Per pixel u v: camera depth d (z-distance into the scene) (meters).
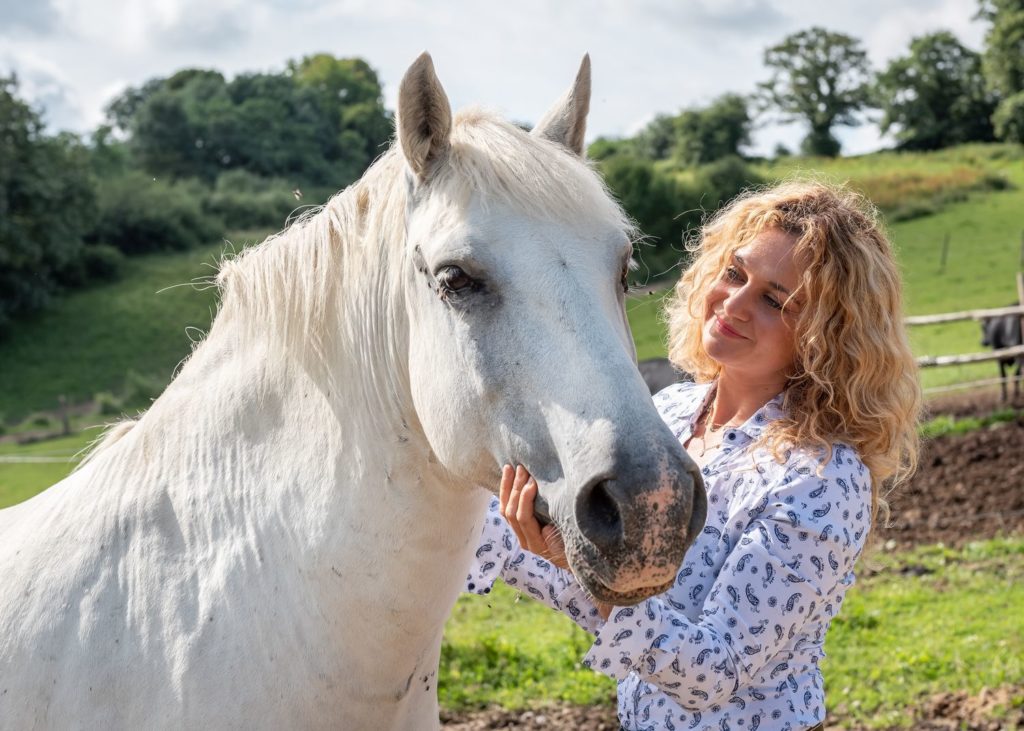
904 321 1.94
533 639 5.50
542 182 1.56
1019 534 7.04
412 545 1.71
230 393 1.85
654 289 1.81
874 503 1.94
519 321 1.51
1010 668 4.49
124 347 36.50
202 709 1.67
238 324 1.88
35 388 32.91
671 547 1.37
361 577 1.70
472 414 1.57
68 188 42.94
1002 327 13.91
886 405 1.84
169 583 1.75
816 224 1.82
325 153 64.69
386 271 1.73
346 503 1.71
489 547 2.02
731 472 1.85
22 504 2.13
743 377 1.95
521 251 1.53
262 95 64.81
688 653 1.61
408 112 1.61
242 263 1.90
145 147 59.81
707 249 2.04
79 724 1.70
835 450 1.82
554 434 1.46
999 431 10.43
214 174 59.91
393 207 1.73
